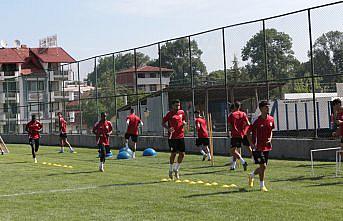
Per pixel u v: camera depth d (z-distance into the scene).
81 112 35.34
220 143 23.78
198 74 25.56
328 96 23.48
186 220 8.73
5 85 51.03
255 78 22.55
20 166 20.27
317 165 17.05
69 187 13.39
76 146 35.62
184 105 26.95
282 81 21.55
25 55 73.81
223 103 25.55
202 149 20.92
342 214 8.81
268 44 21.73
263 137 11.72
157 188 12.70
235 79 23.52
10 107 46.53
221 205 9.98
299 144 20.14
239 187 12.36
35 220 9.17
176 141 14.38
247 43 22.67
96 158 23.77
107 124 17.62
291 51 20.81
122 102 31.11
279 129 24.75
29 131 22.73
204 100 25.80
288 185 12.50
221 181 13.66
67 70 38.22
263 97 23.80
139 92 29.66
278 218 8.62
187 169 17.06
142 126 29.75
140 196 11.48
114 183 13.97
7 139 46.44
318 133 21.30
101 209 10.04
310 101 23.80
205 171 16.31
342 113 14.52
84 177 15.65
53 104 40.44
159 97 28.28
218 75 24.41
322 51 19.83
